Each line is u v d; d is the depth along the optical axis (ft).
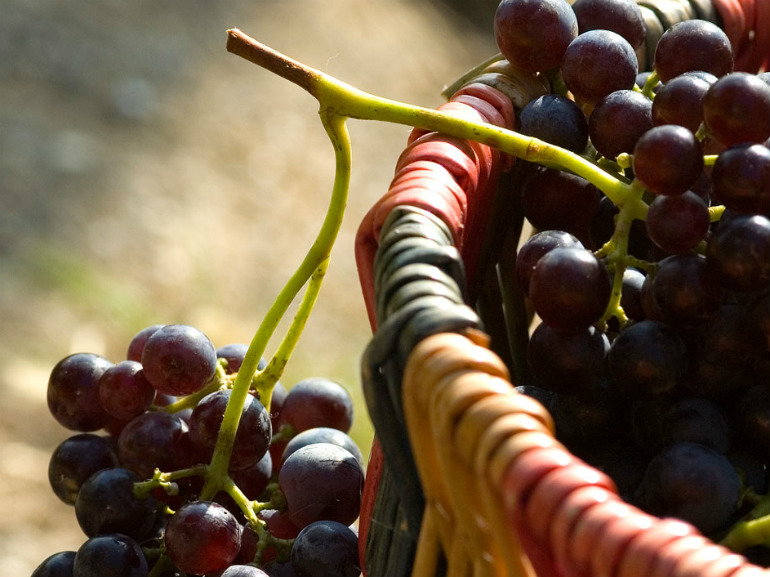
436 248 2.66
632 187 2.76
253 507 2.83
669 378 2.74
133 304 7.61
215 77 10.33
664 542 2.51
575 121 2.86
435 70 11.43
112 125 9.33
